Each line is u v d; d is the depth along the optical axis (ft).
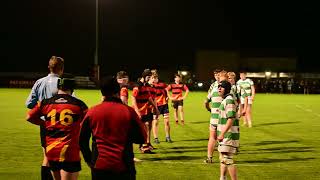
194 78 181.47
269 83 163.22
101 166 17.76
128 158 18.07
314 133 53.21
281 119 69.46
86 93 125.59
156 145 43.78
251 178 30.53
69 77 20.98
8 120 63.10
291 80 159.53
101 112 18.12
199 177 30.60
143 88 38.32
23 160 35.91
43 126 21.45
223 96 26.61
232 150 26.23
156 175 31.09
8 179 29.58
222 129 26.50
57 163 20.39
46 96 23.44
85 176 30.73
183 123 61.16
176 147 42.63
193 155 38.60
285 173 32.09
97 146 18.01
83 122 18.31
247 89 58.75
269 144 44.88
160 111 45.55
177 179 30.01
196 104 96.84
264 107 92.73
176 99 60.75
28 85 159.74
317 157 38.04
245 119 61.21
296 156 38.50
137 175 31.07
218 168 33.37
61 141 20.38
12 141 45.37
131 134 18.28
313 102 108.06
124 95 32.89
